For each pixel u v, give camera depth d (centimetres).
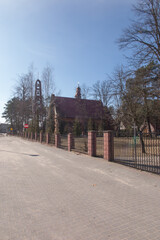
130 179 665
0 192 516
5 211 396
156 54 1214
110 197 490
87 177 691
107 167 862
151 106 1459
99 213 394
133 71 1289
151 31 1216
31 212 393
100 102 4022
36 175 717
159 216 384
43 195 497
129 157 1074
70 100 5072
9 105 7106
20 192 518
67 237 302
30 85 3712
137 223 354
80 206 429
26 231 319
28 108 4200
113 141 1024
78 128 4081
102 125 3953
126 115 1480
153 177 689
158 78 1214
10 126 7675
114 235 311
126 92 1398
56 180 648
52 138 2131
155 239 302
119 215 386
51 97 3256
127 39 1296
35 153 1413
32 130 3309
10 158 1154
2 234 308
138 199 478
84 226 339
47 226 336
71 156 1234
